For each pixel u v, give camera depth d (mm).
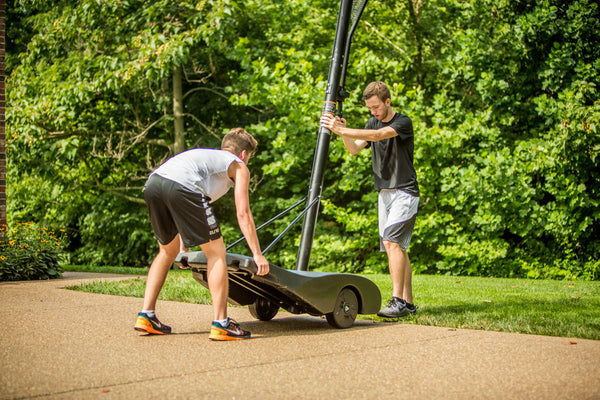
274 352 2811
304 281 3324
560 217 9883
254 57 12289
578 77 10219
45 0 13055
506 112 10711
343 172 11430
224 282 3139
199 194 3076
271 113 12922
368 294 3764
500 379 2312
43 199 15234
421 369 2473
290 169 12500
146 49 10617
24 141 11258
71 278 7316
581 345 2986
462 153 10984
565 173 10047
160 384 2207
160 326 3262
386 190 4164
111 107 12766
